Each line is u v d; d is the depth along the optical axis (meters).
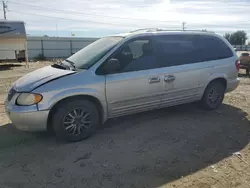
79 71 3.85
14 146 3.70
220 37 5.37
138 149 3.62
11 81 10.05
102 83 3.88
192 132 4.24
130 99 4.18
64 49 37.09
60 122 3.70
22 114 3.51
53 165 3.18
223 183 2.82
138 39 4.30
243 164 3.23
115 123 4.64
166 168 3.12
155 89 4.38
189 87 4.82
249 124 4.64
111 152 3.53
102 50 4.19
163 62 4.48
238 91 7.55
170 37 4.66
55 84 3.61
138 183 2.81
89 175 2.96
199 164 3.22
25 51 18.53
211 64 5.05
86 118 3.91
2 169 3.08
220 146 3.73
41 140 3.91
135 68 4.19
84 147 3.69
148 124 4.59
